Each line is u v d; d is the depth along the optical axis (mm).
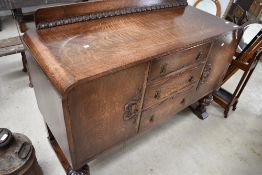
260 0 2354
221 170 1354
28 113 1578
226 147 1502
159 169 1316
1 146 939
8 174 904
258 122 1730
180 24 1129
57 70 697
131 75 828
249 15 2148
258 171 1373
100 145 958
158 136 1517
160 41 937
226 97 1738
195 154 1429
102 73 712
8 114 1557
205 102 1588
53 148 1307
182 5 1352
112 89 802
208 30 1105
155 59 866
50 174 1229
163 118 1234
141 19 1113
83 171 994
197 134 1570
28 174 1007
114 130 961
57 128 905
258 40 1376
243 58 1471
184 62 1029
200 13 1311
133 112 978
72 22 951
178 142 1493
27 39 854
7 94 1722
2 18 2777
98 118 843
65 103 688
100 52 808
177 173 1306
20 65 2049
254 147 1526
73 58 757
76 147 849
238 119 1736
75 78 670
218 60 1260
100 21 1019
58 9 896
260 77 2258
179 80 1100
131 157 1362
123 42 892
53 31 893
